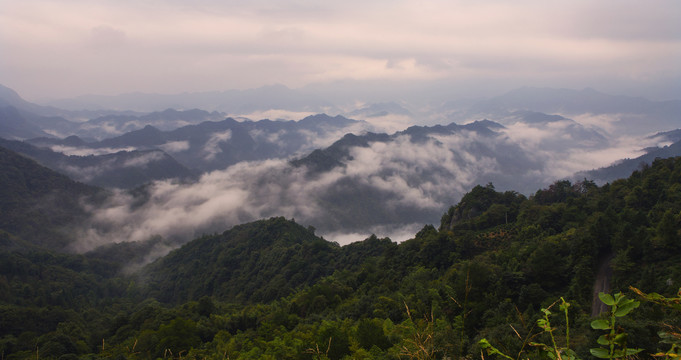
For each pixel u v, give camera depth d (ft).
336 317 144.56
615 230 134.10
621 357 9.09
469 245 180.04
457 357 25.80
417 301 116.88
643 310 59.00
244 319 177.06
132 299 372.17
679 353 9.60
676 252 116.57
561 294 115.24
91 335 206.90
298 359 84.64
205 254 415.23
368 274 203.00
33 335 200.23
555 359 10.30
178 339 140.87
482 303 107.96
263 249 371.15
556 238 155.22
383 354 73.20
